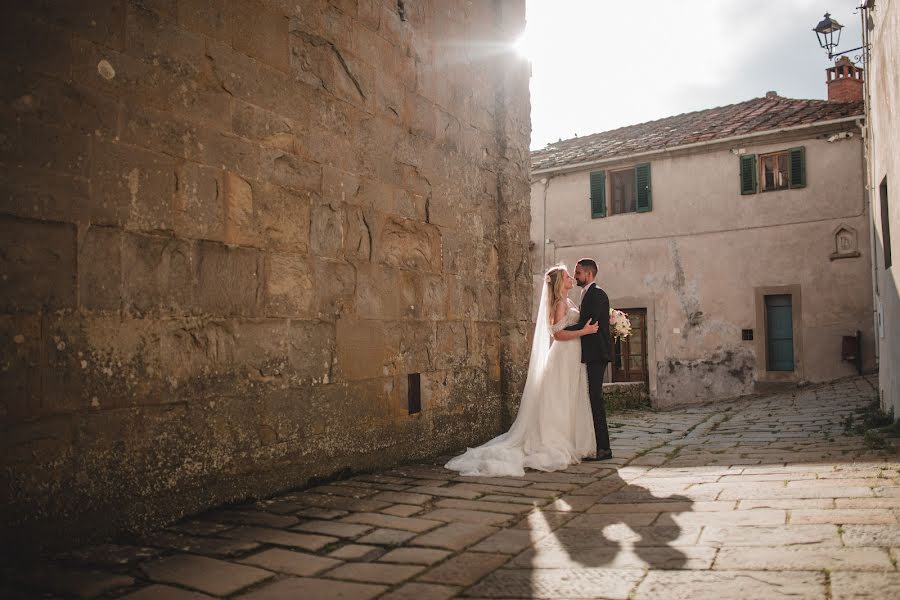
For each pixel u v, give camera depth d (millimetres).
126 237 3631
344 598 2723
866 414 8930
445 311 6484
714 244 16688
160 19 3857
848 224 15117
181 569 3078
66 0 3391
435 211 6375
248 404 4348
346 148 5270
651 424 9414
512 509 4234
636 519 3879
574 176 18766
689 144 16875
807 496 4152
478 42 7164
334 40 5180
